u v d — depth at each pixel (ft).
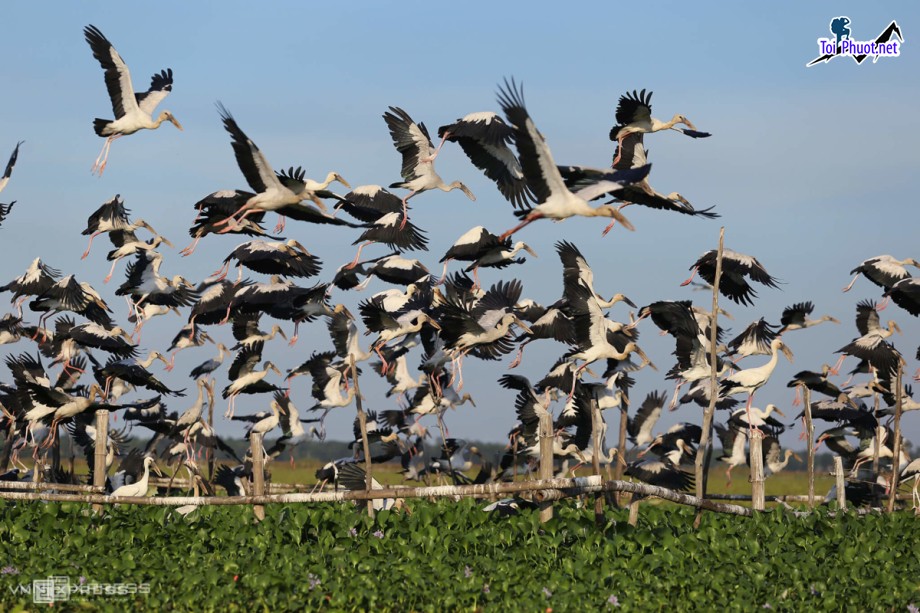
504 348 73.26
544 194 49.26
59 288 83.61
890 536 63.57
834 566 57.16
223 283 83.41
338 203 84.07
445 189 82.53
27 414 70.64
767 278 74.74
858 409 84.07
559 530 58.59
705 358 70.59
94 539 58.34
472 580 50.44
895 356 78.89
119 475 81.92
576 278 70.38
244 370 84.02
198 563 54.39
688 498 62.59
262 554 54.90
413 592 49.55
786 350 76.02
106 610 47.34
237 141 61.41
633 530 59.36
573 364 81.41
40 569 52.75
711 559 55.98
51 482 82.38
